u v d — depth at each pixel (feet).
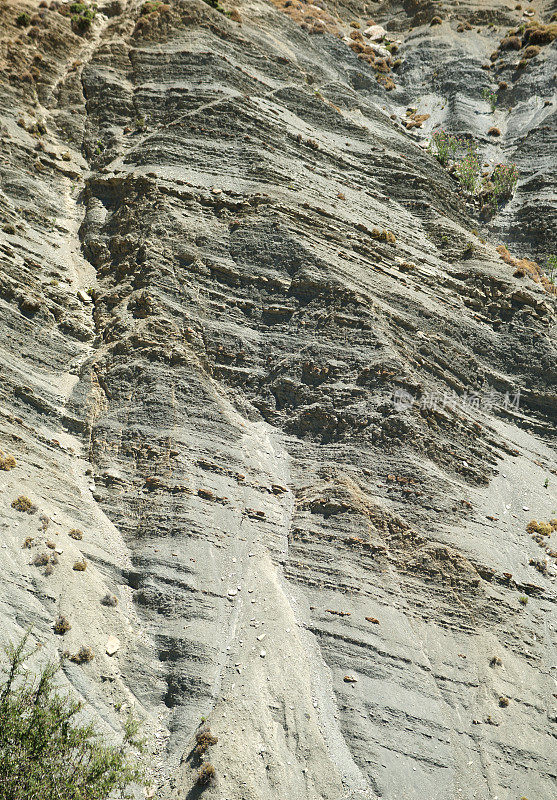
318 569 103.76
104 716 83.92
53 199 154.20
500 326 148.97
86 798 64.18
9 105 165.48
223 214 142.72
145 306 127.13
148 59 183.11
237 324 131.34
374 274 141.08
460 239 164.86
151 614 96.89
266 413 124.98
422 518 110.52
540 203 187.52
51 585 92.07
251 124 164.86
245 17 222.07
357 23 285.43
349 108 207.82
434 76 247.50
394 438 117.70
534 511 121.80
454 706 92.58
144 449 112.68
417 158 192.34
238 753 81.97
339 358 125.49
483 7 273.95
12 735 64.49
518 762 88.58
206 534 104.94
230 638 95.35
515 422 140.36
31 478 103.60
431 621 100.37
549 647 101.65
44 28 184.65
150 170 149.28
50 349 125.59
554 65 232.94
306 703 89.20
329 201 155.22
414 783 84.64
